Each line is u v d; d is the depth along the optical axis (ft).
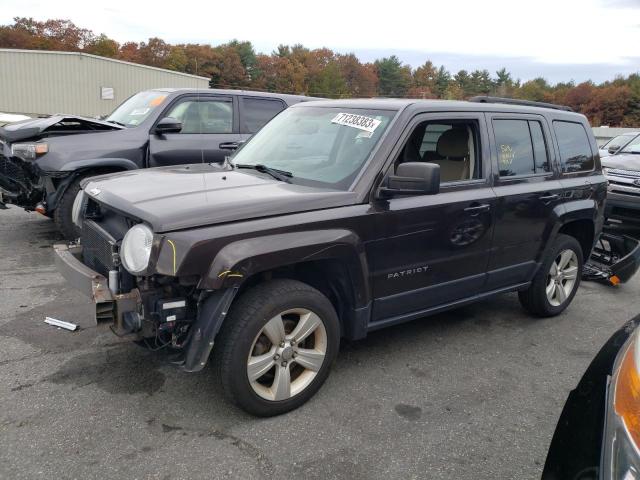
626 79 314.96
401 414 11.06
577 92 307.99
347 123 12.98
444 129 13.78
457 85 372.17
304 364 10.91
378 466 9.41
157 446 9.53
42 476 8.61
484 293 14.53
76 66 110.42
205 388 11.49
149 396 11.07
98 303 9.77
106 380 11.58
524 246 14.98
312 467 9.26
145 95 25.29
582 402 6.88
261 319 9.96
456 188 13.03
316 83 294.46
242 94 25.50
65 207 20.35
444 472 9.37
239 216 9.76
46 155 19.80
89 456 9.17
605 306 18.72
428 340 14.82
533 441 10.43
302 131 13.76
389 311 12.25
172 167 14.02
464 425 10.82
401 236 11.84
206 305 9.59
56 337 13.46
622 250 21.33
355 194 11.22
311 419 10.67
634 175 25.50
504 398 11.96
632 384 6.10
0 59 104.99
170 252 9.04
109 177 12.59
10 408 10.39
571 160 16.63
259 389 10.36
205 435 9.93
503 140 14.39
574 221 17.21
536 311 16.62
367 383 12.22
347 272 11.14
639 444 5.51
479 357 13.93
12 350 12.69
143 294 9.58
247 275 9.55
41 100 109.60
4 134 20.70
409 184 10.91
